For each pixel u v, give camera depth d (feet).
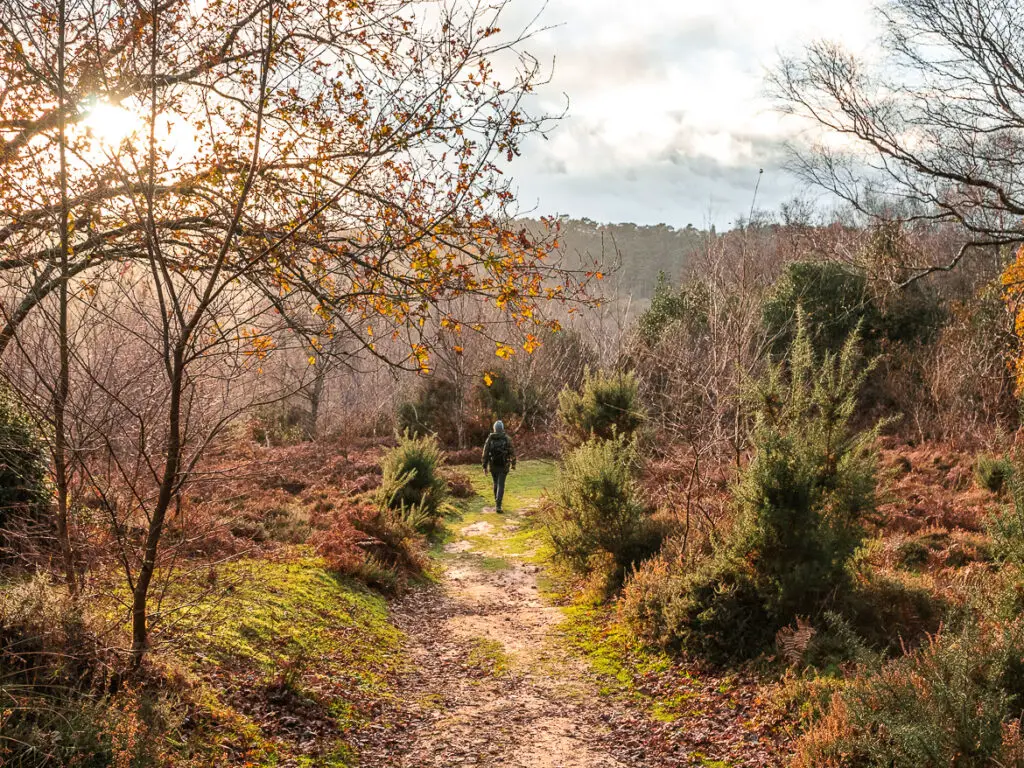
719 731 19.15
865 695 16.34
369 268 18.78
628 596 28.30
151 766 13.82
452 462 80.79
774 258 106.83
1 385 17.71
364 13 20.86
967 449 57.36
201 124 20.51
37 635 15.28
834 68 54.85
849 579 24.23
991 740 13.48
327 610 27.68
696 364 45.60
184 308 18.25
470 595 35.60
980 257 89.45
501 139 18.66
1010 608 19.84
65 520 17.54
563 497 36.52
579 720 20.79
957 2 49.75
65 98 15.85
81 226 18.72
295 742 17.92
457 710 21.47
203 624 21.38
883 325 81.25
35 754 12.44
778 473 24.49
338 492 51.37
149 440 17.74
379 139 18.37
